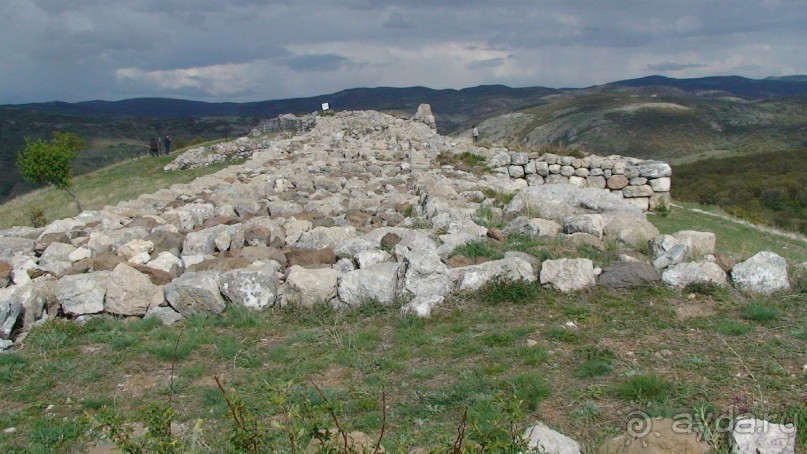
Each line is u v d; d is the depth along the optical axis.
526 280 7.46
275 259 8.82
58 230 11.48
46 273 8.98
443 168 18.83
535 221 9.80
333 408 3.56
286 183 15.83
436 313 7.02
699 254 8.30
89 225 11.62
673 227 17.28
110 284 7.61
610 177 19.42
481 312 6.92
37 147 19.31
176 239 9.96
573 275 7.26
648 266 7.46
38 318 7.50
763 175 46.69
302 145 24.05
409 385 5.40
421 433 4.49
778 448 4.04
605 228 9.55
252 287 7.49
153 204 14.11
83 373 6.10
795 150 55.69
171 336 6.89
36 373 6.16
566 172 19.53
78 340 7.01
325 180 15.59
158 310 7.57
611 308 6.75
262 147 27.03
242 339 6.77
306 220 11.02
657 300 6.88
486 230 9.76
